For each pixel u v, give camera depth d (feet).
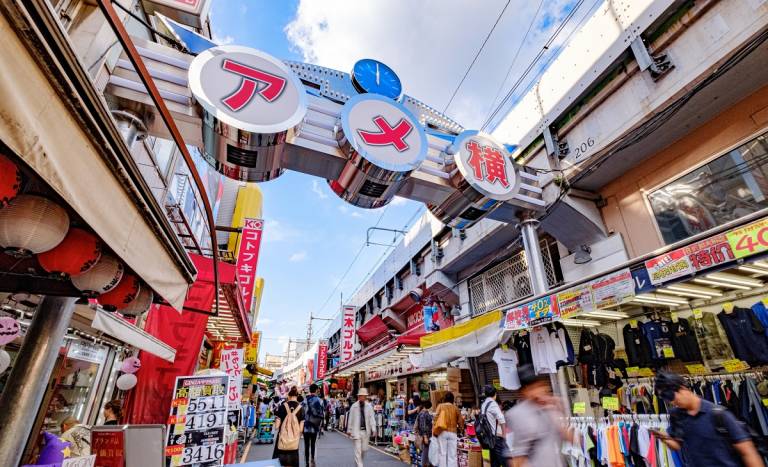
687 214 19.57
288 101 15.20
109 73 13.23
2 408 7.92
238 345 48.67
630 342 16.71
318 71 19.85
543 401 10.31
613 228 23.20
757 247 10.36
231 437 25.85
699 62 17.38
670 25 18.75
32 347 8.57
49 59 4.42
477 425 21.58
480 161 20.35
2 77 3.92
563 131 24.71
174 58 15.08
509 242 32.27
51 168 4.60
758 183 16.96
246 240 36.70
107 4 5.20
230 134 14.26
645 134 19.60
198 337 22.91
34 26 4.10
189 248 23.41
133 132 13.66
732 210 17.72
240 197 50.24
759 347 12.60
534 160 26.53
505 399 28.96
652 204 21.42
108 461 11.37
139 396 20.86
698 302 15.64
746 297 14.26
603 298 14.46
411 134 18.17
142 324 21.99
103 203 5.87
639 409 16.49
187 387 19.88
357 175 17.47
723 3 16.78
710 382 14.78
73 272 7.52
